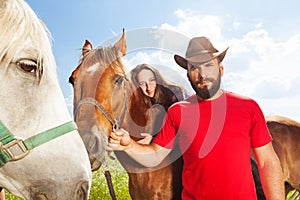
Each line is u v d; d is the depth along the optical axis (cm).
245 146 232
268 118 443
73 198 178
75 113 291
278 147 410
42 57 173
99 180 580
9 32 165
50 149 176
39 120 175
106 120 289
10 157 169
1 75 167
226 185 229
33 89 173
